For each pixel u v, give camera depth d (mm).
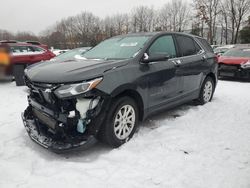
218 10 42531
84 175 2990
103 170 3088
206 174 3000
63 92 3129
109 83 3363
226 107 5645
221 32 44062
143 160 3295
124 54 4082
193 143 3768
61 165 3195
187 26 49094
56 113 3246
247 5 41094
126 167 3146
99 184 2830
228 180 2883
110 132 3471
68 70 3379
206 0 42562
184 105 5707
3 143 3787
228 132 4188
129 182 2863
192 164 3209
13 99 6539
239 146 3676
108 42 4793
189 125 4480
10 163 3240
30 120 3959
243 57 10430
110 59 4008
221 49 18812
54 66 3684
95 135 3307
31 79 3506
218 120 4770
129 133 3785
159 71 4148
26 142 3822
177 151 3529
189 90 5090
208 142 3805
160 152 3500
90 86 3178
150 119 4770
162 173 3027
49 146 3270
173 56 4688
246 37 41781
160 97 4285
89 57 4344
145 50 4090
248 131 4230
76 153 3484
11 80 8656
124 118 3668
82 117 3213
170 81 4441
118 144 3621
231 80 10617
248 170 3070
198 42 5574
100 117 3311
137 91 3773
